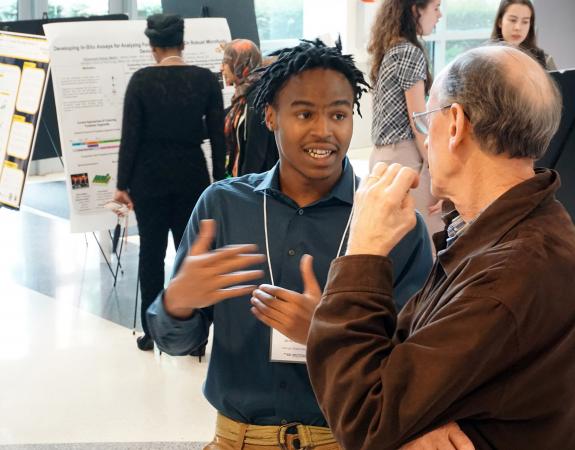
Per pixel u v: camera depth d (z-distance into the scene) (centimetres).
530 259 106
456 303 107
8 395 366
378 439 107
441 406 105
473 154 115
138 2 1009
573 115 211
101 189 477
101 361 404
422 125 125
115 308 481
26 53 423
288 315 143
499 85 110
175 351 161
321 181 160
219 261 144
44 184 874
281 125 157
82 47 462
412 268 158
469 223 118
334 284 117
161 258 400
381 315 114
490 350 103
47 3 937
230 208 164
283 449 155
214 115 387
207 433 331
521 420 109
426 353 105
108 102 471
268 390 156
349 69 155
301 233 160
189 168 383
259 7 1035
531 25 435
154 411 350
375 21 400
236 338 159
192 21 500
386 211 119
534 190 112
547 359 107
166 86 374
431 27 396
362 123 999
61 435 328
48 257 587
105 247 606
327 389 114
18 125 423
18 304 486
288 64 154
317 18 976
